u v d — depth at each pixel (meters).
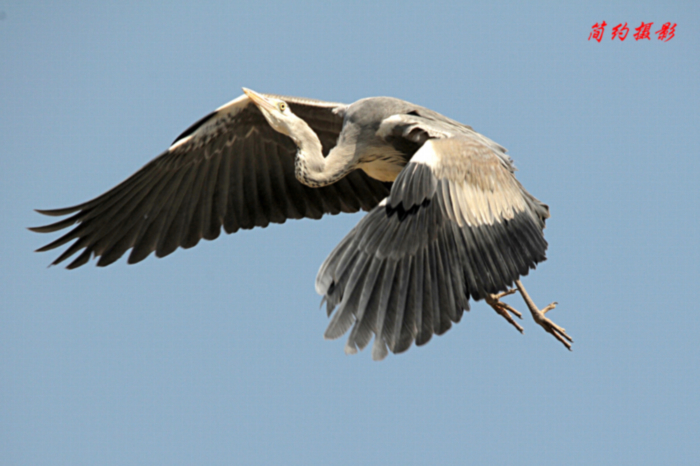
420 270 9.72
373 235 9.72
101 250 12.73
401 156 11.98
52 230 12.27
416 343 9.48
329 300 9.56
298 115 12.84
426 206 9.90
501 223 10.49
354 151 11.96
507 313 12.66
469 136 11.07
